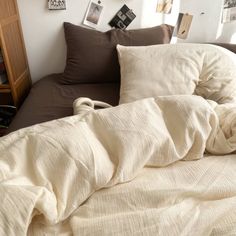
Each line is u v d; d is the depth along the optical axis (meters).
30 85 2.00
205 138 0.92
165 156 0.86
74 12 1.81
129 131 0.85
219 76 1.38
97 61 1.70
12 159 0.74
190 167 0.85
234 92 1.34
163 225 0.62
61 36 1.87
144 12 1.89
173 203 0.70
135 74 1.40
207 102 1.07
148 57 1.43
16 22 1.73
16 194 0.62
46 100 1.53
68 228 0.67
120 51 1.58
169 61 1.40
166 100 1.01
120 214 0.67
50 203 0.65
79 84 1.75
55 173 0.73
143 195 0.71
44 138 0.78
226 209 0.68
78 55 1.70
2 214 0.58
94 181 0.74
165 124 0.95
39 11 1.78
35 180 0.72
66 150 0.75
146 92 1.34
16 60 1.72
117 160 0.81
